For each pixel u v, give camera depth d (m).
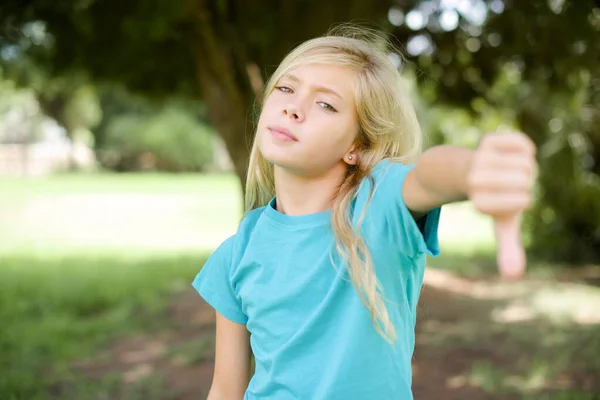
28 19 5.30
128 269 8.97
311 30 5.06
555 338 5.36
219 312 1.59
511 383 4.24
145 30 4.21
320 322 1.33
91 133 33.84
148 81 6.80
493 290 7.57
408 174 1.07
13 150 34.44
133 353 5.11
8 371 4.52
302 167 1.34
